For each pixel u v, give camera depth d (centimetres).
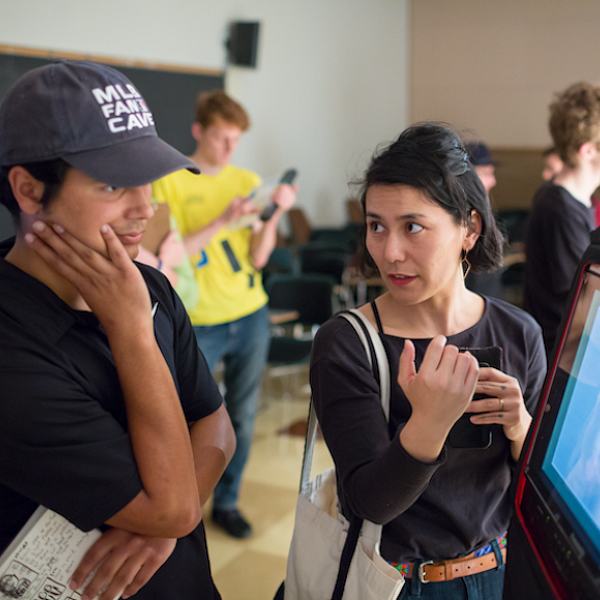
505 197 823
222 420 112
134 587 86
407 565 99
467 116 837
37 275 83
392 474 81
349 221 757
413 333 102
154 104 514
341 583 97
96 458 79
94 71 79
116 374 87
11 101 77
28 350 77
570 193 195
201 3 557
